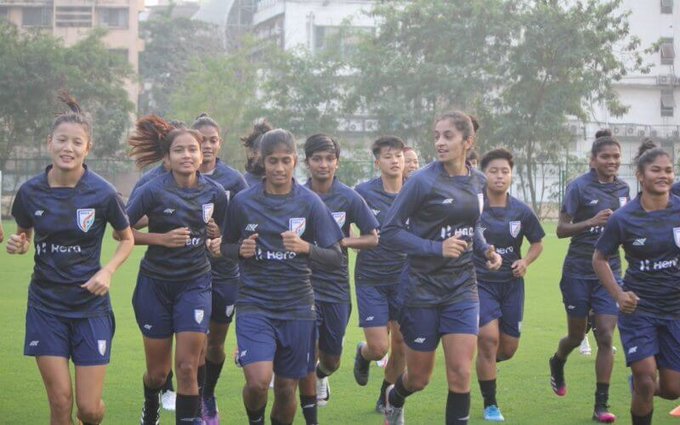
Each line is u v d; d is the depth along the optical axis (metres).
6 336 13.66
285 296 7.44
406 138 48.31
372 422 9.20
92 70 49.31
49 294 7.13
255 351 7.22
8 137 48.09
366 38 49.62
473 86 45.97
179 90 60.66
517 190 51.28
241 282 7.56
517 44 46.78
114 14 67.19
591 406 9.88
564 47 44.31
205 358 9.35
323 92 49.81
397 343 9.73
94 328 7.20
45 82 47.53
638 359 7.82
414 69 47.09
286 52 51.19
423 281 7.82
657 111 61.72
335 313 9.34
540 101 45.41
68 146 7.09
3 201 47.56
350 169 46.94
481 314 9.52
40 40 48.59
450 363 7.71
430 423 9.12
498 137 45.38
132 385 10.68
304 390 8.41
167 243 8.23
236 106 54.09
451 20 46.41
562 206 10.57
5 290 19.14
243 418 9.38
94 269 7.30
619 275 10.11
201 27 71.31
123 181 50.53
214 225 8.66
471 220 7.92
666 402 10.04
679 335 7.86
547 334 14.38
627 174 52.84
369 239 9.53
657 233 7.80
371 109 49.31
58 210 7.16
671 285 7.84
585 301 10.09
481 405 9.93
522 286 9.97
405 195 7.84
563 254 28.91
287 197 7.60
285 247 7.37
